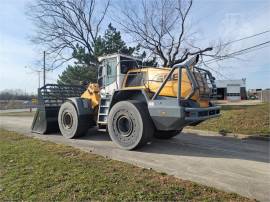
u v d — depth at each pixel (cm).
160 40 2489
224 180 579
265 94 4166
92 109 1080
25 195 498
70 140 1041
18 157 724
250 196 495
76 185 530
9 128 1412
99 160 698
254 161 742
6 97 8112
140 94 898
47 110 1195
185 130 1306
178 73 805
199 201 466
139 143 839
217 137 1144
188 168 665
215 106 909
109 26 2684
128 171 610
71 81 2791
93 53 2620
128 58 1007
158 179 561
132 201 467
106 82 1024
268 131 1177
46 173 596
